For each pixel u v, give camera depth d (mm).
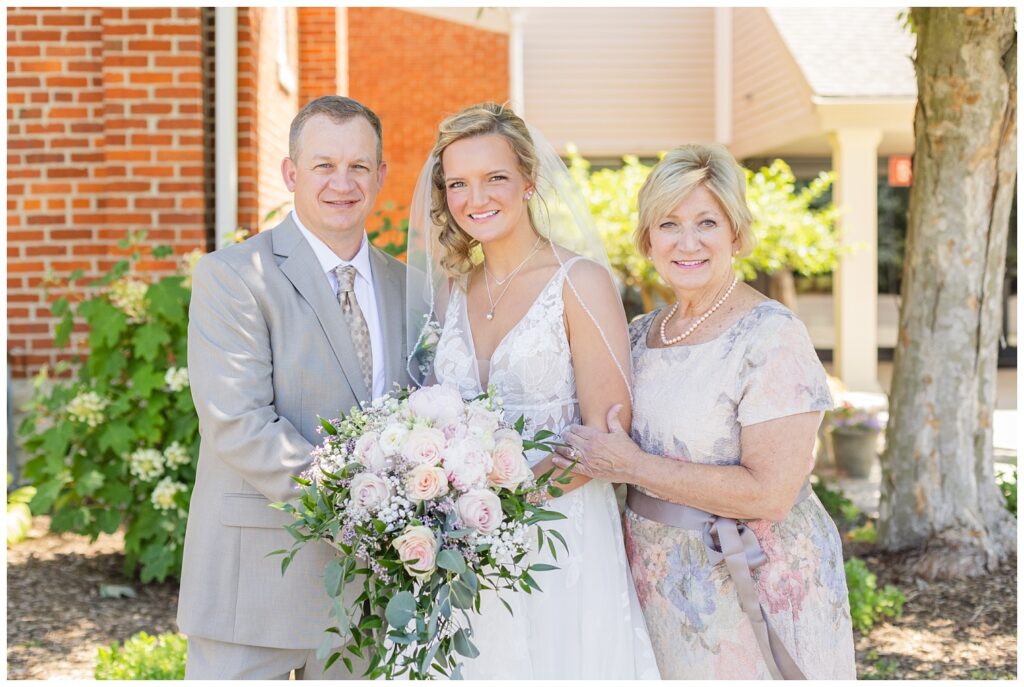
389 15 12664
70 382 6156
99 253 6211
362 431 2291
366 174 2678
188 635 2600
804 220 8719
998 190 5117
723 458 2398
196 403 2521
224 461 2471
